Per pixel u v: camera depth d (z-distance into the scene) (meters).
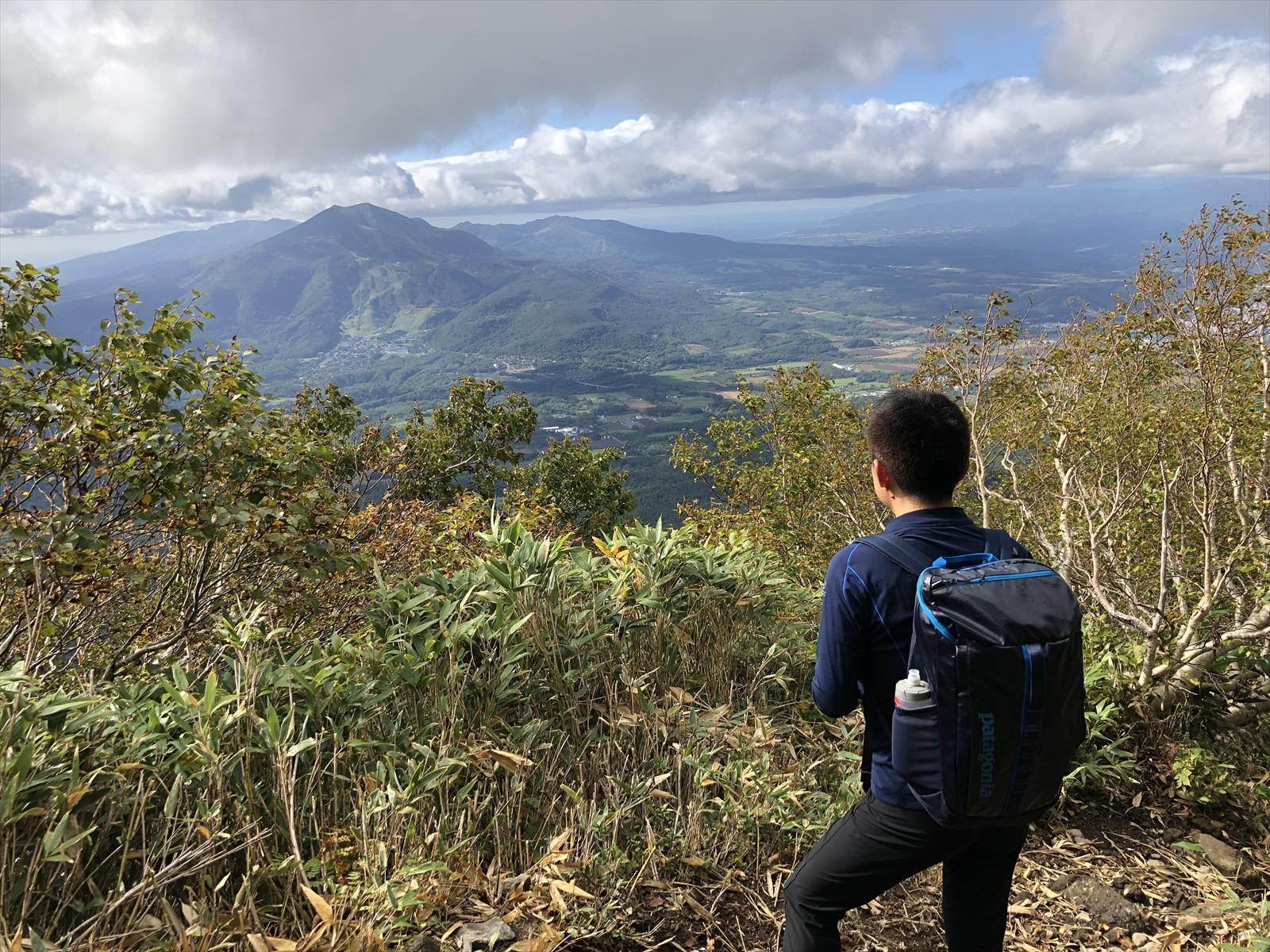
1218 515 4.23
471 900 2.04
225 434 3.09
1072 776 3.08
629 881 2.22
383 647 2.65
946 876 1.77
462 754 2.23
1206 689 3.48
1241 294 3.86
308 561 3.27
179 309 3.26
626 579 3.14
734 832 2.45
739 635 3.39
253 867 1.77
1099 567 4.13
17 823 1.67
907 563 1.58
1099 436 4.45
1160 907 2.48
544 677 2.76
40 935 1.55
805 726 3.16
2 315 2.95
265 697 2.26
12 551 2.77
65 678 2.81
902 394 1.72
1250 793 3.01
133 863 1.81
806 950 1.72
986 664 1.41
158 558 3.57
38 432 3.04
